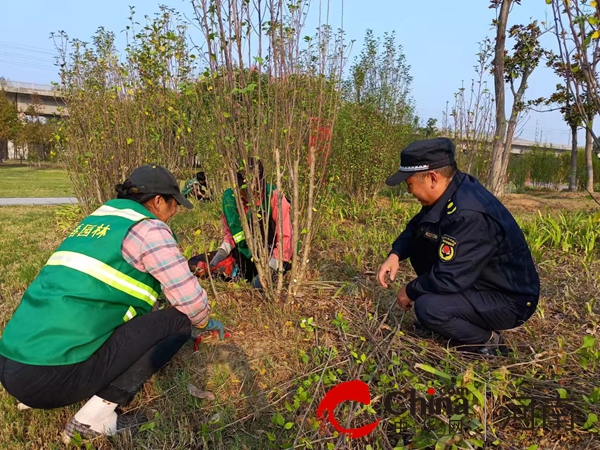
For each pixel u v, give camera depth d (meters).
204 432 2.14
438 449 1.89
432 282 2.66
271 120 3.20
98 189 5.23
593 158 18.59
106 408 2.17
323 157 3.45
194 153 4.05
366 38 8.66
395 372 2.47
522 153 19.25
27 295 2.04
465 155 6.65
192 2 2.95
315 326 3.09
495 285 2.68
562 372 2.41
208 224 5.57
